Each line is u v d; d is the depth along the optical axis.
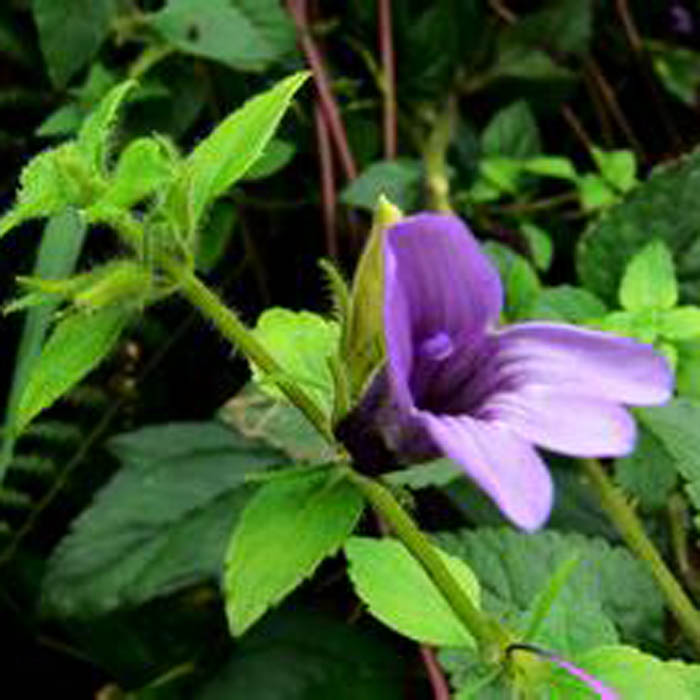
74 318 0.20
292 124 0.35
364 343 0.19
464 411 0.19
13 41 0.34
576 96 0.40
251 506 0.20
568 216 0.36
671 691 0.19
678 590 0.25
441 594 0.20
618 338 0.19
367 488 0.20
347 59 0.37
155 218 0.19
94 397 0.33
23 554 0.33
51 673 0.34
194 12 0.32
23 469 0.33
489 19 0.38
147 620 0.31
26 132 0.35
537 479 0.17
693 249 0.31
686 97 0.41
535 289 0.30
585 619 0.22
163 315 0.34
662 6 0.42
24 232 0.35
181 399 0.35
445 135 0.36
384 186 0.34
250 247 0.35
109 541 0.30
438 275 0.19
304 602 0.31
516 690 0.19
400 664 0.30
